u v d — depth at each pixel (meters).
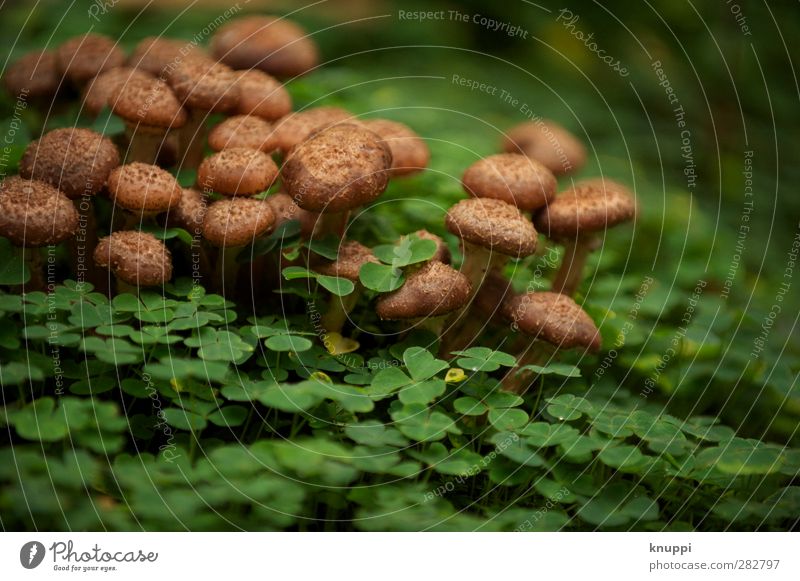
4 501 0.61
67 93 0.74
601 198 0.70
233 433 0.66
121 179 0.66
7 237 0.64
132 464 0.62
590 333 0.68
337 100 0.92
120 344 0.64
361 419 0.68
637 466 0.65
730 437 0.68
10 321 0.64
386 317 0.67
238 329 0.67
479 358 0.66
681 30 1.40
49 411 0.62
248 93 0.71
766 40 1.35
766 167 1.22
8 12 0.97
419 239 0.68
